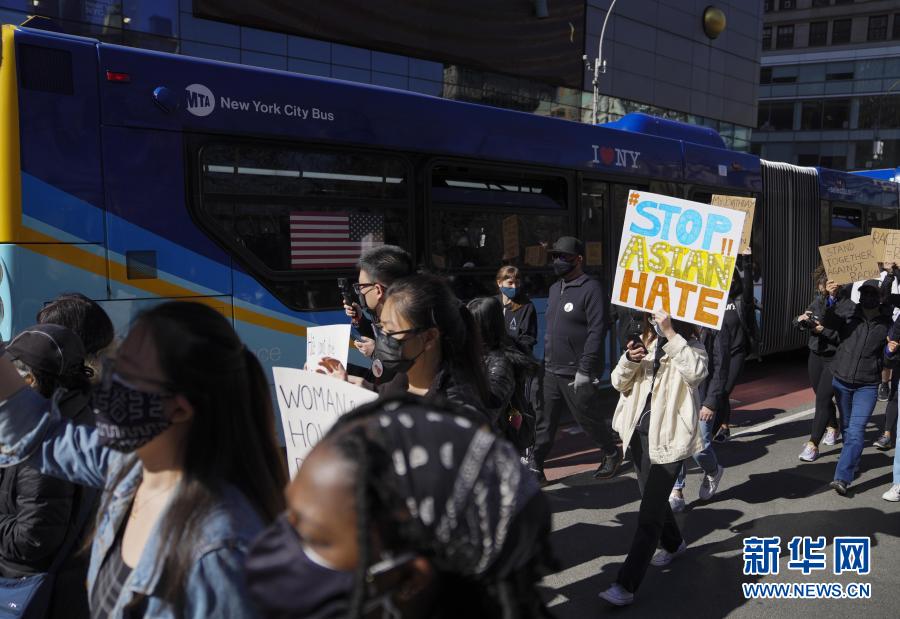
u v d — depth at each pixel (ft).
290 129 15.33
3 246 12.01
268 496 4.16
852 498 16.85
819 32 180.24
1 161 12.01
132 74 13.32
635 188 24.67
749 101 71.36
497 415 8.14
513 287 17.19
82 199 12.73
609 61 54.85
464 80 45.19
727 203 21.80
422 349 7.45
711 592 12.13
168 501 3.97
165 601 3.68
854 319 17.42
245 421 4.20
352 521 2.57
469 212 19.15
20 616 6.07
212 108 14.24
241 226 14.67
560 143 21.66
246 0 34.76
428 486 2.55
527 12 47.62
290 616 2.68
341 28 38.47
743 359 21.44
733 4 67.21
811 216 35.35
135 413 3.92
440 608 2.63
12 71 12.12
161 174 13.61
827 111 180.24
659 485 11.55
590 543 14.20
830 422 21.63
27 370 6.37
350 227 16.43
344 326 9.06
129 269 13.23
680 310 11.65
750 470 18.99
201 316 4.16
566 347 17.16
